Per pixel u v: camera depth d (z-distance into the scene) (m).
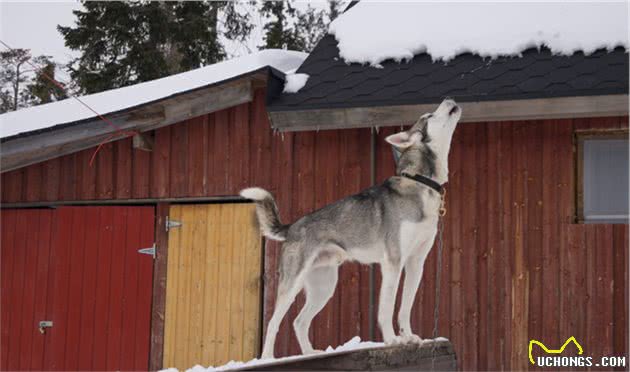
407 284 5.33
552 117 6.90
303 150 7.98
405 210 5.16
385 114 7.08
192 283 8.34
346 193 7.74
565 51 6.87
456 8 7.84
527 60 6.94
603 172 7.02
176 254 8.46
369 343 5.48
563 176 7.02
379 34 7.85
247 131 8.24
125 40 19.45
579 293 6.84
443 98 6.61
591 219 6.99
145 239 8.60
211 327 8.18
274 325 5.36
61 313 8.80
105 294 8.66
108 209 8.77
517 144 7.19
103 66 19.80
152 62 18.98
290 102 7.15
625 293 6.71
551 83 6.45
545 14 7.30
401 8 8.19
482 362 7.08
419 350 5.10
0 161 8.54
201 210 8.41
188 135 8.50
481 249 7.20
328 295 5.64
